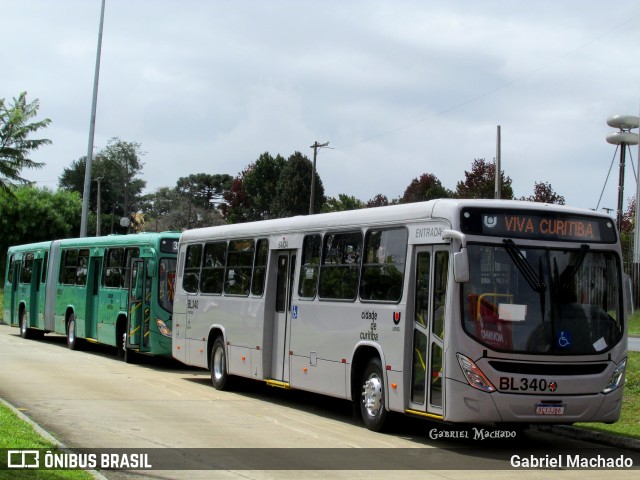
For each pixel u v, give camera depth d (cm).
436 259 1172
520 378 1097
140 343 2200
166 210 10862
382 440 1203
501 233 1138
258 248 1680
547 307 1128
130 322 2261
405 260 1229
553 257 1150
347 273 1378
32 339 3134
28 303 3133
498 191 3772
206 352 1844
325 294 1434
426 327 1174
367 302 1304
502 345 1101
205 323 1861
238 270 1747
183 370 2191
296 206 8231
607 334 1156
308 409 1534
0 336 3225
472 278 1113
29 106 4625
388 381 1237
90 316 2583
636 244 3325
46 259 3023
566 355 1120
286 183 8275
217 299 1816
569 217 1173
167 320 2159
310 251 1503
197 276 1939
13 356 2359
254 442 1150
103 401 1508
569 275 1150
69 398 1524
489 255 1127
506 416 1091
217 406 1516
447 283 1127
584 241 1174
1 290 5716
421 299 1194
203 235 1942
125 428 1226
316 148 5547
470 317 1104
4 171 4578
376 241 1315
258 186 9188
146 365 2280
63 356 2419
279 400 1653
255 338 1634
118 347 2375
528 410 1098
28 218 6494
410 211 1235
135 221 10794
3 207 6412
